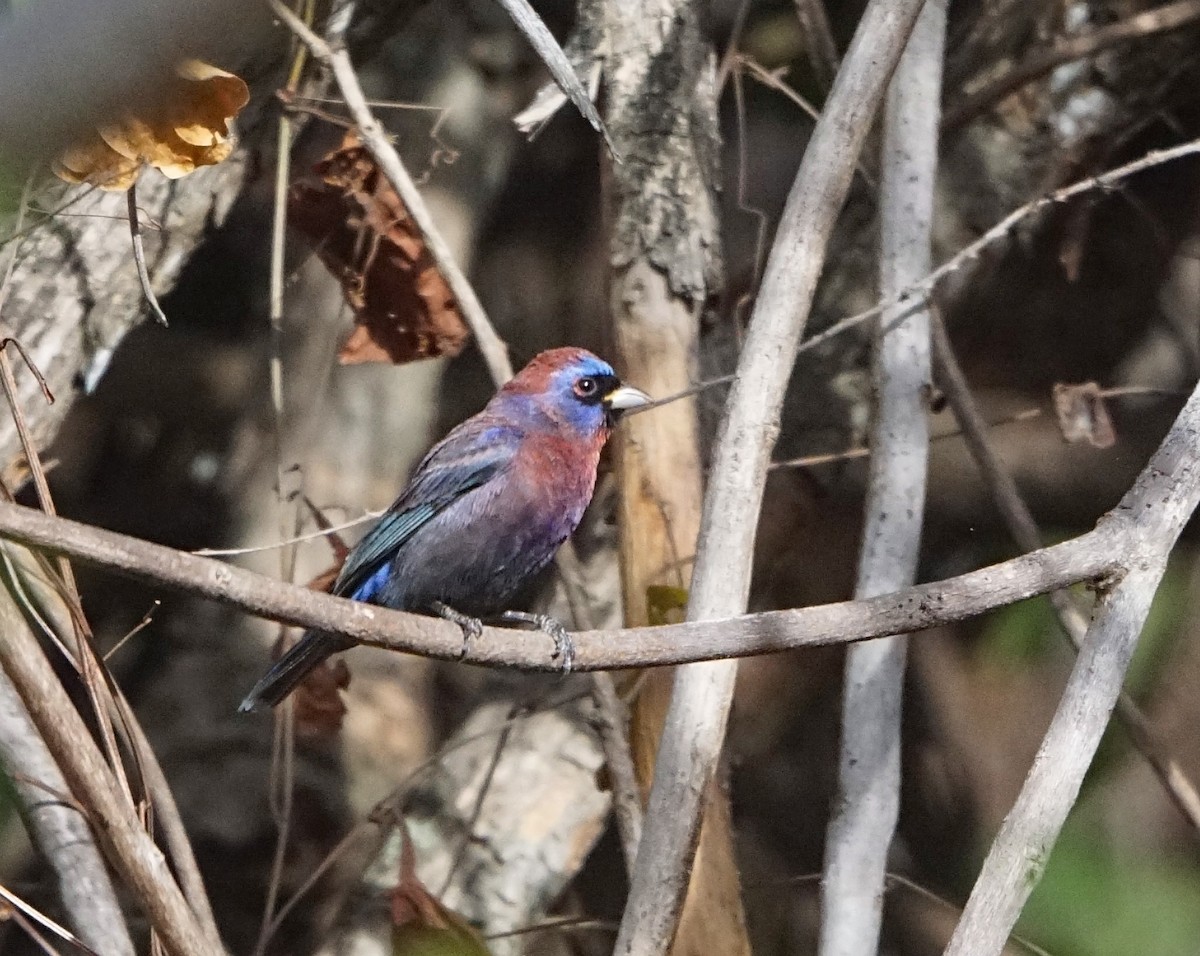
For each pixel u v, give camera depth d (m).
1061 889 8.86
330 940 11.97
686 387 10.31
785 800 13.98
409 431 14.38
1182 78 12.96
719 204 10.80
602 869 13.26
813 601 12.81
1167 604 12.40
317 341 14.20
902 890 13.80
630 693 10.01
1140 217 14.29
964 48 13.12
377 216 10.61
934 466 14.99
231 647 14.12
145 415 15.04
